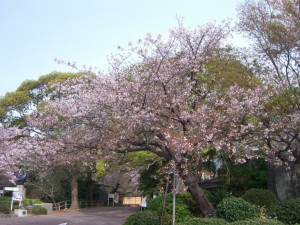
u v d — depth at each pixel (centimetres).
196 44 1212
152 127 1102
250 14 1666
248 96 1222
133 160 1823
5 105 3197
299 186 1562
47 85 3078
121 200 4234
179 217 1341
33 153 1264
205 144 1079
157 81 1148
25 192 3512
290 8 1479
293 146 1537
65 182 3706
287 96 1325
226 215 1078
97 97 1120
